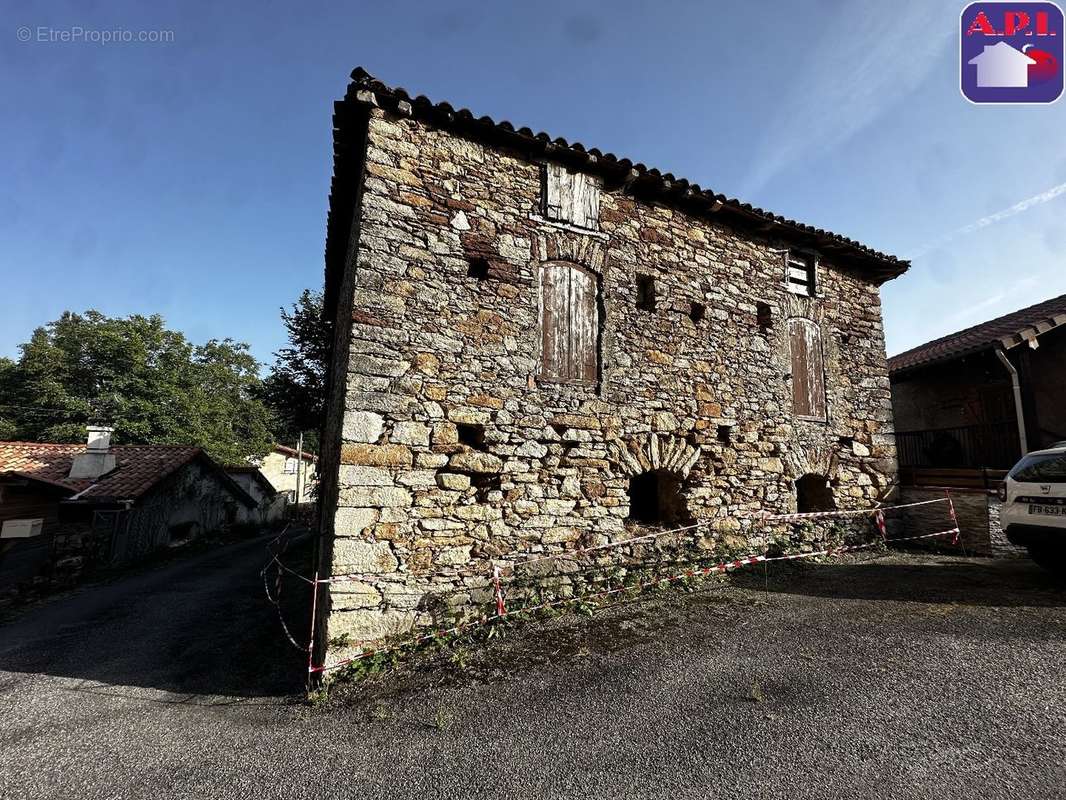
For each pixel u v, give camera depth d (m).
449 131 5.24
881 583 5.35
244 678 4.23
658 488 6.50
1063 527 4.51
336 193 6.29
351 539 4.19
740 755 2.58
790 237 7.43
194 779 2.69
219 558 12.60
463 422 4.81
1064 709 2.79
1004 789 2.22
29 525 10.00
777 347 7.03
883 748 2.56
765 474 6.59
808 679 3.31
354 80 4.78
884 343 8.25
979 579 5.32
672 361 6.14
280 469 29.73
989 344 7.93
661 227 6.39
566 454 5.30
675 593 5.25
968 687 3.08
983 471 6.99
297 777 2.66
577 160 5.79
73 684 4.27
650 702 3.16
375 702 3.45
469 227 5.18
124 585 9.41
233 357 32.53
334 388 6.71
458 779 2.56
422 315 4.80
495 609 4.58
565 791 2.41
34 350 22.11
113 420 21.09
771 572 5.94
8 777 2.77
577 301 5.73
